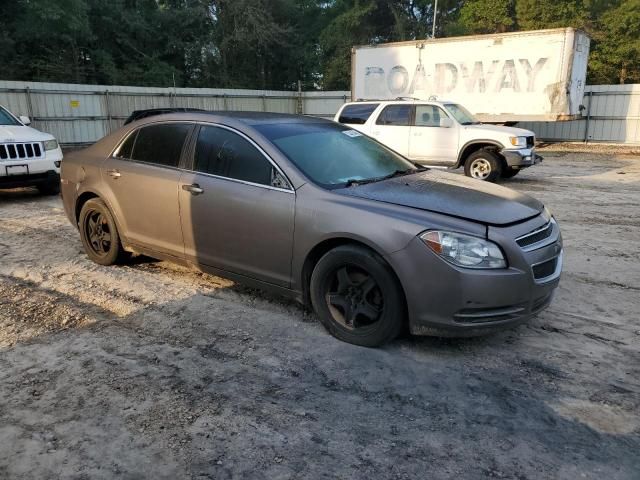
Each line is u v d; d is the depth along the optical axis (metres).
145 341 4.01
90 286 5.14
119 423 3.02
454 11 38.00
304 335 4.09
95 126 21.31
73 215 5.95
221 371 3.59
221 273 4.61
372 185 4.19
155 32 33.62
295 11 37.16
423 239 3.52
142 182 5.02
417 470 2.66
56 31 27.25
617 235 7.23
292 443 2.86
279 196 4.11
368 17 37.19
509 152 11.29
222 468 2.67
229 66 35.97
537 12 28.55
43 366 3.64
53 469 2.66
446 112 11.87
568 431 2.96
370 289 3.79
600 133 20.72
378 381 3.46
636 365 3.67
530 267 3.56
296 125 4.80
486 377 3.52
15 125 10.04
